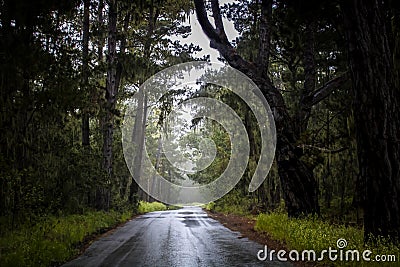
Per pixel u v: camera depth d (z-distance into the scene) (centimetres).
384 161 933
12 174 1170
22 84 1223
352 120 1406
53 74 1370
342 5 1006
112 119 2408
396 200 920
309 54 1748
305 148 1602
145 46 2881
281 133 1628
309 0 1339
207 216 2844
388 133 939
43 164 1552
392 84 965
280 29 1727
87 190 1986
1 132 1180
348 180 1730
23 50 1163
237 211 2912
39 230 1173
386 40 977
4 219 1184
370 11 973
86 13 2156
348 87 1652
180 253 1097
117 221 2173
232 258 1016
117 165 2923
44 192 1523
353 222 1526
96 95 2300
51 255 954
